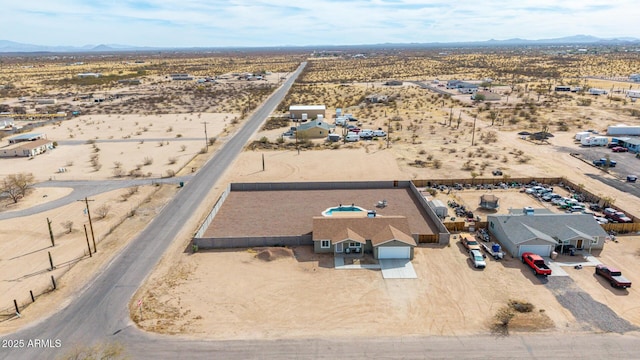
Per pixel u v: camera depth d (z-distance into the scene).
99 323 34.41
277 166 78.75
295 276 41.28
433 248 46.53
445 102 145.50
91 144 97.81
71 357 30.28
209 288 39.31
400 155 84.12
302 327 33.72
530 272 41.41
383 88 182.00
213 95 175.62
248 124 117.81
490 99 147.88
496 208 56.62
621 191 63.16
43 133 106.12
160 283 40.22
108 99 168.88
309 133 100.56
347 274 41.47
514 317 34.44
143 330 33.50
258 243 47.38
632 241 47.44
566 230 45.66
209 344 31.78
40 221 55.16
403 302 36.81
